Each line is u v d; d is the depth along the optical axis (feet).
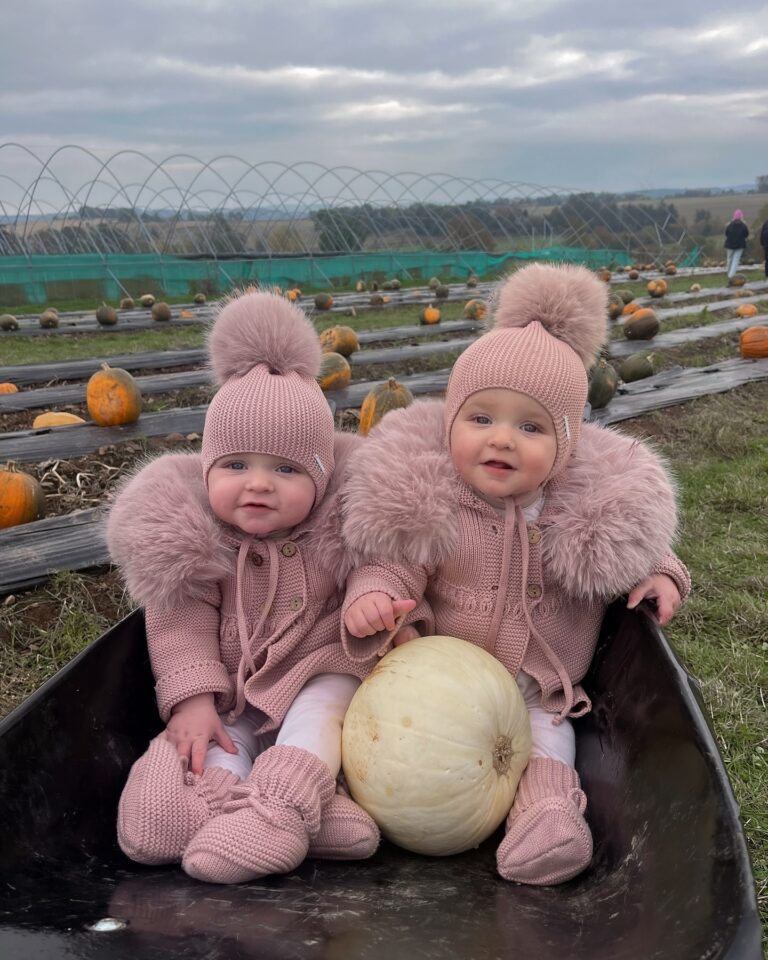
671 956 1.52
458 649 2.64
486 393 2.77
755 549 6.22
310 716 2.67
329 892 2.12
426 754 2.37
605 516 2.80
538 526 2.93
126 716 2.79
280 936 1.73
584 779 2.84
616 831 2.41
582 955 1.74
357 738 2.50
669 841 1.99
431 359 13.98
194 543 2.81
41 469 7.71
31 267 26.45
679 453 8.73
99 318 20.25
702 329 17.35
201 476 3.15
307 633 2.96
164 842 2.34
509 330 2.91
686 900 1.72
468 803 2.38
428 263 36.17
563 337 2.95
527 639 2.94
